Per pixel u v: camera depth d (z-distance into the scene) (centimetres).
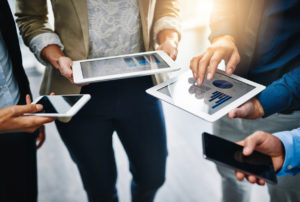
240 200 121
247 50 90
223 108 76
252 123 100
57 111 74
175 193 130
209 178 138
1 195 99
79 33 89
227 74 87
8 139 94
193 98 81
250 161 64
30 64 259
